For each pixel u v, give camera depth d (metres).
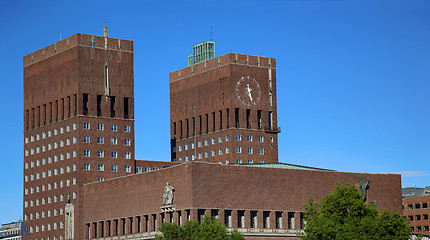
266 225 189.50
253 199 187.75
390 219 166.88
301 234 193.12
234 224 183.62
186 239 165.75
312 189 198.50
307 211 173.25
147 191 193.12
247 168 188.38
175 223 171.38
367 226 164.75
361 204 169.25
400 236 166.12
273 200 191.00
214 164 183.12
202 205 179.25
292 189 194.88
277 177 193.00
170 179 186.00
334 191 177.25
